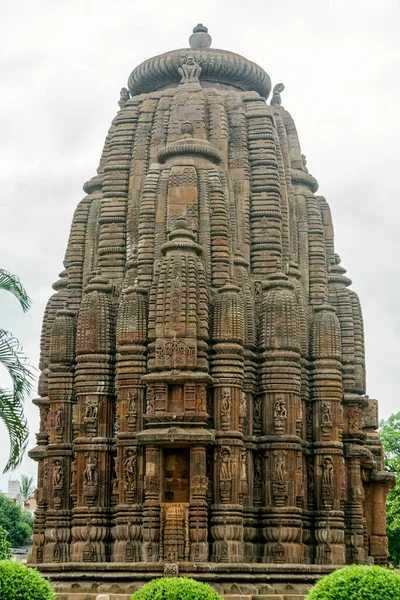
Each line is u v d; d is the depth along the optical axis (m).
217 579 34.12
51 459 40.56
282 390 39.38
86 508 38.22
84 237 44.66
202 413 36.69
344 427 43.12
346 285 47.50
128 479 37.34
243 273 40.81
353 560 41.78
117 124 44.47
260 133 43.53
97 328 39.97
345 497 41.41
